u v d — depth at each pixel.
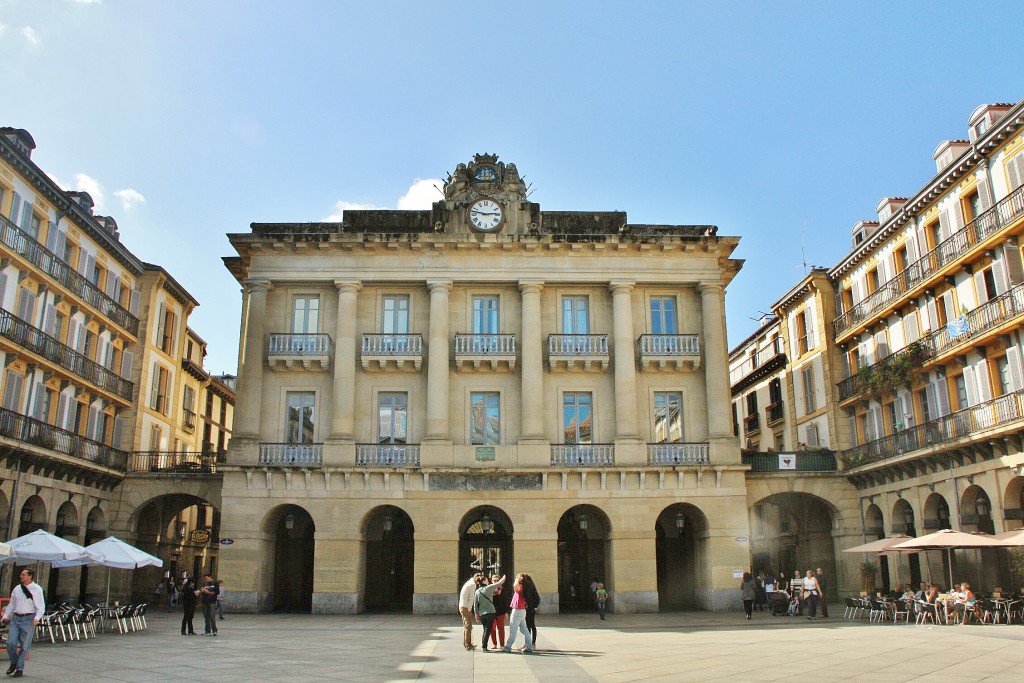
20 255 29.80
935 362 31.98
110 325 37.47
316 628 26.47
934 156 33.94
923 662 16.34
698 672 15.23
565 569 36.97
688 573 36.88
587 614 32.56
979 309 29.41
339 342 35.09
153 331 41.38
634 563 33.12
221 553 32.94
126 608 24.72
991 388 29.27
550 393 35.69
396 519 37.16
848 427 39.16
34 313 31.62
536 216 37.06
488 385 35.62
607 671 15.45
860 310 38.03
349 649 19.77
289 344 35.28
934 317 32.81
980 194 29.55
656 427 35.78
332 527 33.09
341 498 33.34
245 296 36.66
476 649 19.66
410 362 35.25
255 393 34.75
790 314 44.91
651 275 36.31
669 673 15.11
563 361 35.31
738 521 33.75
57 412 33.31
